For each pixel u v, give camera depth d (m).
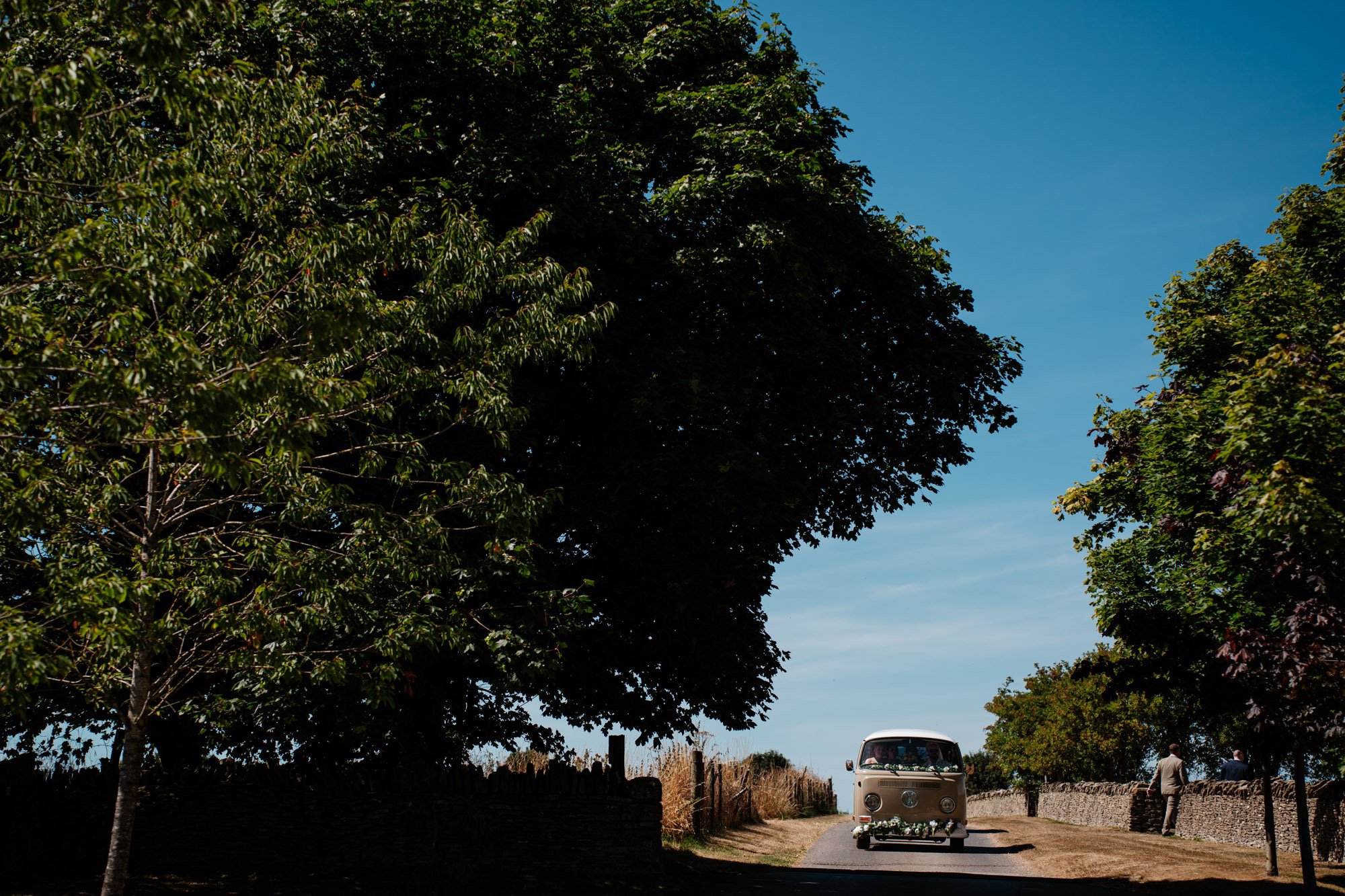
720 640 15.01
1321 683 10.09
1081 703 34.75
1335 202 18.81
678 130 16.17
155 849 12.58
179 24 6.30
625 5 17.50
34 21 6.51
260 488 8.30
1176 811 23.64
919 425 17.56
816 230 15.66
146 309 7.64
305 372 6.70
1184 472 13.31
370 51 13.68
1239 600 12.62
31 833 12.11
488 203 13.63
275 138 8.34
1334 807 16.47
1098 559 14.99
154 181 6.81
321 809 13.12
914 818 20.47
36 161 7.04
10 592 9.59
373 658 10.09
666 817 19.84
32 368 5.98
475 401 9.41
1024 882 14.82
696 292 14.80
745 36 17.78
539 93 14.73
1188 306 17.41
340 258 7.94
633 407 13.42
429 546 9.15
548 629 11.61
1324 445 9.46
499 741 16.03
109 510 7.42
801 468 15.91
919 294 17.50
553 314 9.55
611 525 13.91
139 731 7.55
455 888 12.33
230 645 9.01
